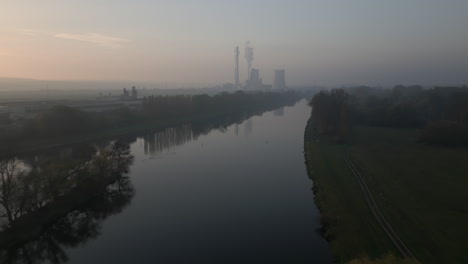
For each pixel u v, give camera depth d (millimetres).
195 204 59250
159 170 81312
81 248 45812
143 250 44156
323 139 111500
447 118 146000
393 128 136125
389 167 74250
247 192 65000
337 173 70125
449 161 80188
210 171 80000
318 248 43094
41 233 48469
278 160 90375
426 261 35375
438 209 49688
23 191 49500
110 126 135125
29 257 44781
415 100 185000
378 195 56188
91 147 86938
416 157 84438
